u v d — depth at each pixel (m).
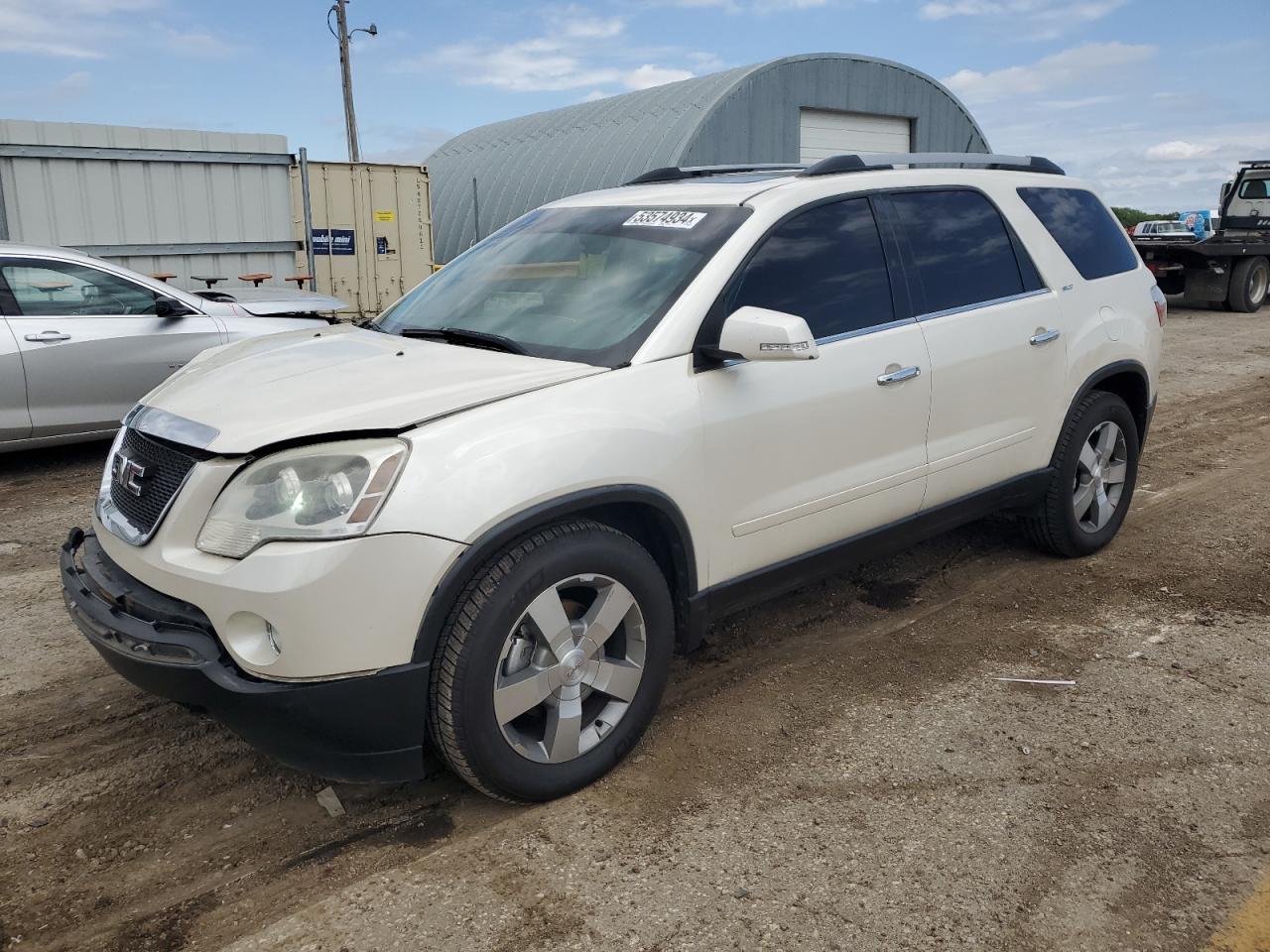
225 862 2.84
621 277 3.60
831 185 3.94
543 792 3.03
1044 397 4.61
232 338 7.68
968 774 3.24
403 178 15.34
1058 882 2.71
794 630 4.38
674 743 3.44
